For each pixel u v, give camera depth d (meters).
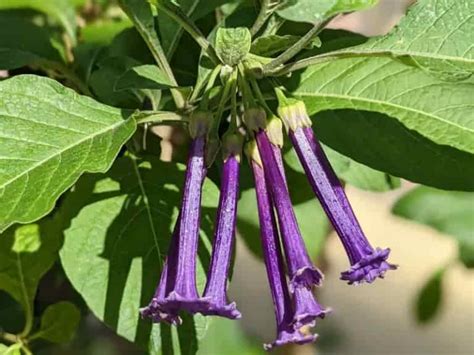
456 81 0.20
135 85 0.23
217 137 0.21
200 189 0.20
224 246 0.20
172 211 0.24
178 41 0.25
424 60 0.20
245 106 0.21
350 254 0.20
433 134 0.22
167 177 0.24
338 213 0.20
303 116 0.21
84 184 0.24
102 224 0.23
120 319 0.22
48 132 0.20
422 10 0.21
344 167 0.26
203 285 0.22
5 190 0.19
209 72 0.22
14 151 0.20
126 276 0.23
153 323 0.22
